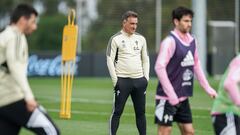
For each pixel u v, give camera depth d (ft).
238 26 296.51
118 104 99.91
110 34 309.42
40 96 200.13
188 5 298.56
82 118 137.08
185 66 78.59
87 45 308.40
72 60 132.77
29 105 68.95
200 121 132.98
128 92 99.76
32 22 71.15
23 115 70.64
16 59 68.80
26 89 68.95
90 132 116.16
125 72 99.50
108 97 195.31
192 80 79.92
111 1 307.78
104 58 291.17
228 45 294.46
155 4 297.12
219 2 298.97
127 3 304.50
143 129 100.73
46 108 160.45
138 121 100.94
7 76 70.44
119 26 308.40
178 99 78.79
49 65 287.69
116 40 99.25
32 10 71.00
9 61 68.64
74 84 251.19
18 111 70.54
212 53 292.61
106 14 309.01
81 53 290.56
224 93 71.41
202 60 269.85
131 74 99.50
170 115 78.84
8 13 451.53
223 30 293.43
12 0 447.83
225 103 71.41
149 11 297.94
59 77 287.48
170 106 78.54
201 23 269.64
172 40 77.61
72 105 167.84
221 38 293.23
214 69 293.02
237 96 67.21
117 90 99.50
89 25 310.86
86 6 318.65
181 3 299.17
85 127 122.52
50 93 212.23
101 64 290.97
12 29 70.13
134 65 99.60
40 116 71.05
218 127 72.28
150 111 150.61
